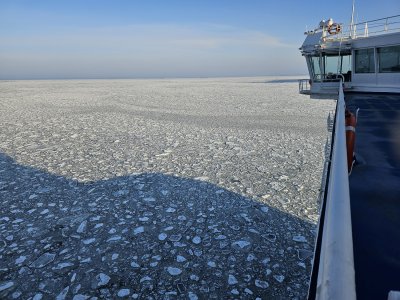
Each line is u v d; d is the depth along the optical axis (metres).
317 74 14.95
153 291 5.86
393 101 10.19
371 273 2.39
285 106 35.00
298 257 6.82
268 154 14.95
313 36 14.91
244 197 9.94
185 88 74.31
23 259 6.81
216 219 8.53
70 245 7.36
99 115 28.12
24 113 29.17
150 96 49.25
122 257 6.89
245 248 7.17
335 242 1.48
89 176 11.98
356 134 6.15
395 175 4.18
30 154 15.18
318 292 1.32
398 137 5.88
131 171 12.53
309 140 17.89
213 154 15.03
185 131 20.78
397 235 2.84
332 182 2.15
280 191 10.42
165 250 7.14
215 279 6.17
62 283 6.07
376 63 12.33
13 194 10.27
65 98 45.25
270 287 5.93
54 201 9.75
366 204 3.43
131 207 9.30
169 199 9.83
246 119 25.81
